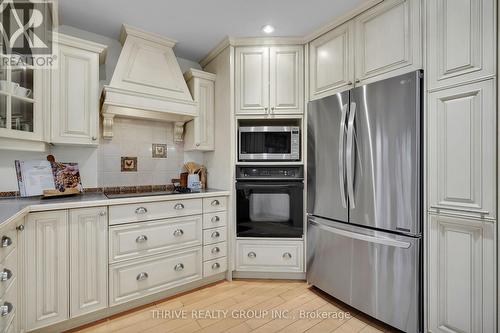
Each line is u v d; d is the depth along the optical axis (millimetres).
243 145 2400
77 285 1643
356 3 1863
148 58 2266
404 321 1580
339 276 1961
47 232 1537
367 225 1763
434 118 1476
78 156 2176
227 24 2146
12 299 1297
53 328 1592
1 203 1572
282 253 2361
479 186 1306
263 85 2389
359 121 1806
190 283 2227
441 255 1455
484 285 1297
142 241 1927
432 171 1484
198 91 2529
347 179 1868
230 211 2396
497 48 1255
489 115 1271
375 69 1812
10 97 1536
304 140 2355
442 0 1445
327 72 2164
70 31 2182
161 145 2629
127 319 1777
